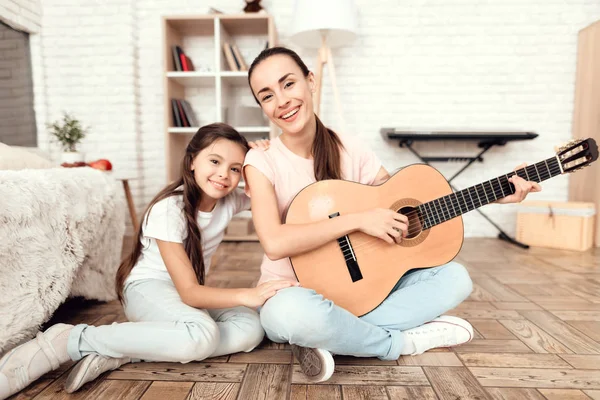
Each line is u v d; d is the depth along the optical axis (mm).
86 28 3402
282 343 1330
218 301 1128
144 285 1266
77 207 1535
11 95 3047
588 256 2707
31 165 1815
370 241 1213
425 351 1245
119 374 1112
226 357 1220
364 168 1456
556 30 3385
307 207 1223
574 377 1087
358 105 3529
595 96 3150
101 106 3461
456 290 1208
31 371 1024
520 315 1590
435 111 3502
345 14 2773
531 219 3109
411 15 3445
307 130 1292
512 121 3471
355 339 1089
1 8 2830
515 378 1080
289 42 3502
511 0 3387
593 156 1235
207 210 1362
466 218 3572
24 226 1236
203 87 3572
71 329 1112
